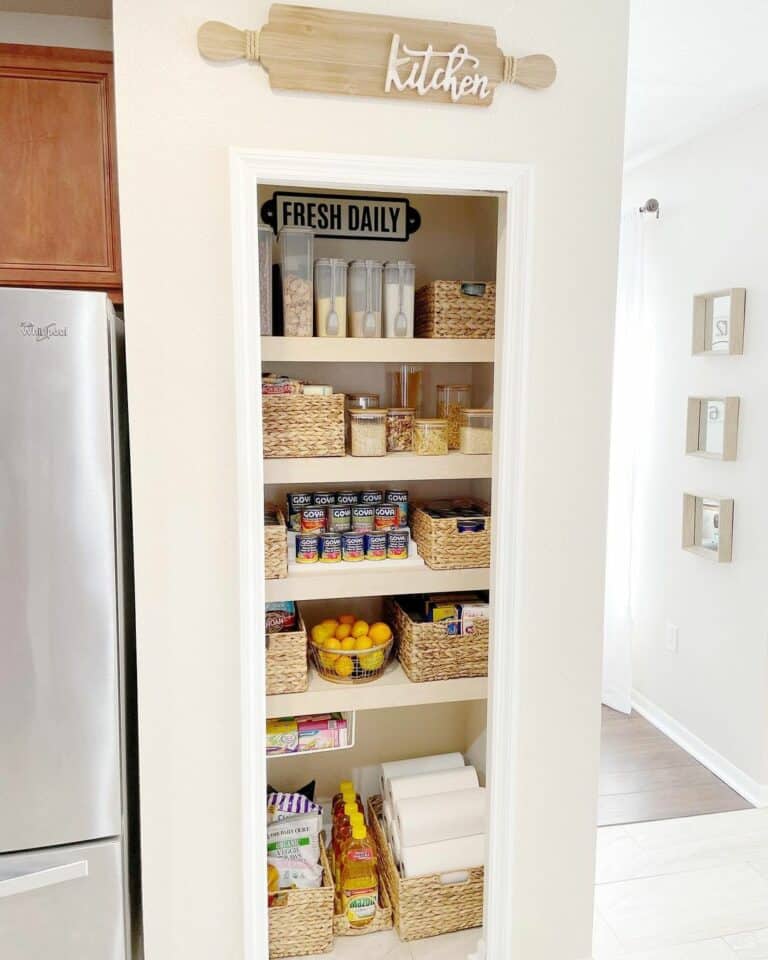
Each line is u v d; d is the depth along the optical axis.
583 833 1.97
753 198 2.82
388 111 1.60
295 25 1.51
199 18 1.49
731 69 2.46
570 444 1.82
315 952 2.00
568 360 1.79
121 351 1.85
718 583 3.09
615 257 1.78
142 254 1.54
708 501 3.14
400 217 2.28
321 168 1.58
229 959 1.79
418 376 2.27
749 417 2.88
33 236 1.89
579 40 1.69
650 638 3.60
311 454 1.94
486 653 2.09
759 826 2.74
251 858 1.75
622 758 3.24
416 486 2.40
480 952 2.00
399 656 2.20
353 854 2.10
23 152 1.86
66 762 1.55
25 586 1.49
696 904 2.33
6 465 1.45
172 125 1.51
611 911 2.29
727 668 3.04
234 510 1.65
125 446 1.87
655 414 3.51
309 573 1.99
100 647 1.55
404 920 2.04
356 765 2.45
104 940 1.62
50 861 1.56
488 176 1.67
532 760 1.91
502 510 1.80
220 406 1.61
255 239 1.57
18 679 1.51
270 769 2.38
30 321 1.43
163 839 1.72
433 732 2.50
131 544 1.90
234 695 1.71
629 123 2.97
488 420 2.05
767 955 2.12
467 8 1.62
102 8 1.96
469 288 2.04
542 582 1.85
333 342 1.90
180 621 1.66
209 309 1.58
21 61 1.83
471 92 1.62
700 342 3.13
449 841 2.09
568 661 1.90
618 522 3.55
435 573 2.02
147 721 1.67
